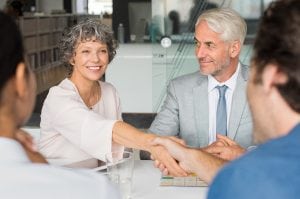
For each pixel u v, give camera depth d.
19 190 0.86
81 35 2.25
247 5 5.50
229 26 2.29
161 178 1.99
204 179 1.84
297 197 0.76
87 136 2.10
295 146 0.81
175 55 5.87
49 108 2.23
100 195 0.91
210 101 2.46
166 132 2.49
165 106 2.56
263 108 0.87
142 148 2.01
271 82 0.84
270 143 0.83
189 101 2.49
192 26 5.77
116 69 6.09
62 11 9.95
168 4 5.80
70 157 2.22
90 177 0.93
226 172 0.82
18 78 0.86
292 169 0.78
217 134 2.32
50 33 8.78
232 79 2.42
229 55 2.35
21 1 7.85
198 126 2.47
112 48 2.35
